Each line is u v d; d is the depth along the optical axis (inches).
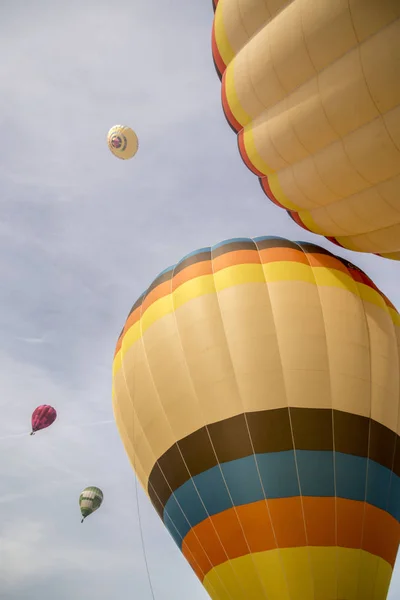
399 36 397.1
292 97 472.4
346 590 460.8
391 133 427.8
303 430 502.0
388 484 514.0
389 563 498.9
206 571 506.0
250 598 468.8
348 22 413.4
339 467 495.5
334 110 444.5
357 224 514.6
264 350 527.5
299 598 453.4
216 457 510.9
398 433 537.0
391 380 543.5
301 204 532.4
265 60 470.6
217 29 518.9
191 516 516.7
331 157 470.9
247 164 543.8
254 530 479.8
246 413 512.7
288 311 543.2
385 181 463.8
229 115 536.4
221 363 531.8
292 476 489.1
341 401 516.1
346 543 475.2
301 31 438.9
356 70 420.5
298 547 468.4
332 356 529.3
